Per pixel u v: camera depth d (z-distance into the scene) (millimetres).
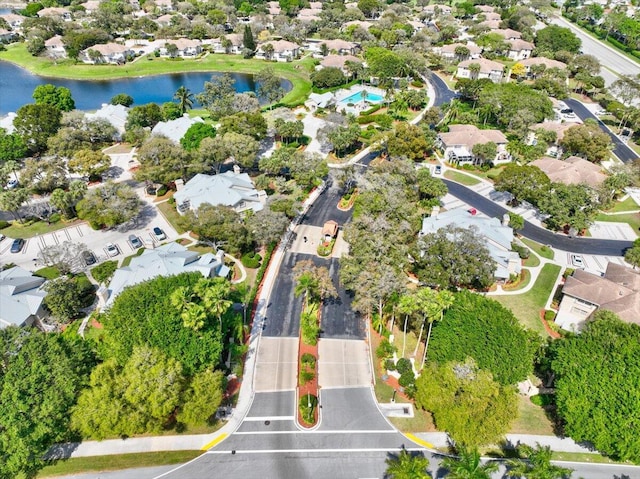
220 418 55062
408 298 55531
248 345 65000
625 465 49906
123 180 108938
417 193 95250
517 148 112125
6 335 52688
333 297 74188
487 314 57031
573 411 47906
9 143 111438
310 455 51094
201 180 96875
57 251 73438
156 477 48500
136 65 191750
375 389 59031
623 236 90875
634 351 50312
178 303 53219
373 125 139125
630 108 135625
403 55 170000
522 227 87562
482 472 40688
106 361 51812
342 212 96812
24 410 45969
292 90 170375
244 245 82000
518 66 171750
